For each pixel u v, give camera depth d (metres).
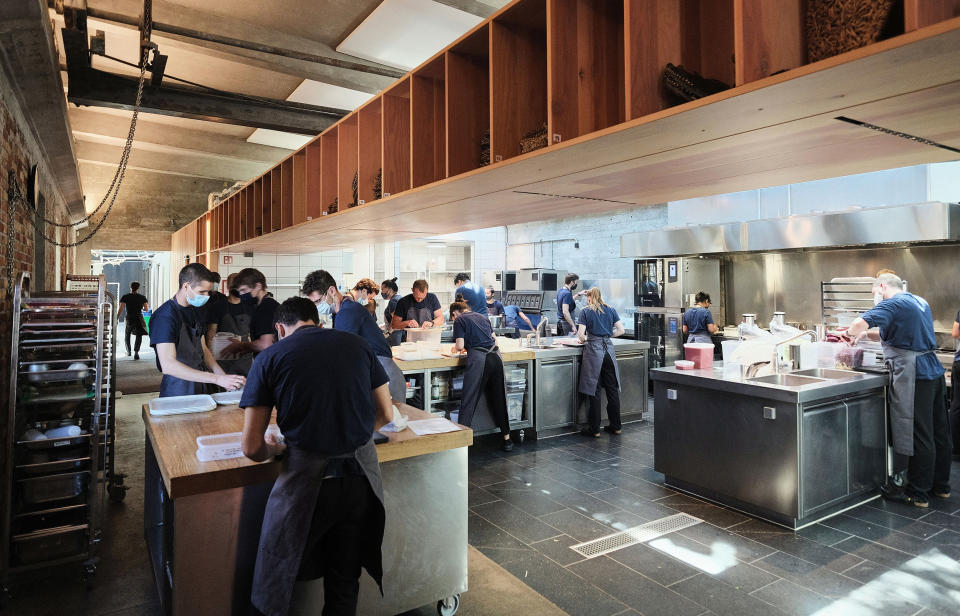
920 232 4.95
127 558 3.17
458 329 5.07
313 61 6.69
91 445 2.95
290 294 11.16
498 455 5.02
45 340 3.03
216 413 2.84
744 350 4.03
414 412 2.93
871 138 2.69
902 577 2.83
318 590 2.24
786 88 2.02
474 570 2.95
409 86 4.56
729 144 2.79
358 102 8.94
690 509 3.76
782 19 2.27
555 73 3.04
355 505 1.97
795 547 3.18
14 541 2.78
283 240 8.27
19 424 2.99
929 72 1.86
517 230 12.26
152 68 5.94
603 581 2.82
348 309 3.90
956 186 5.38
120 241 14.91
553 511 3.73
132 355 12.68
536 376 5.48
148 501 3.07
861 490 3.75
